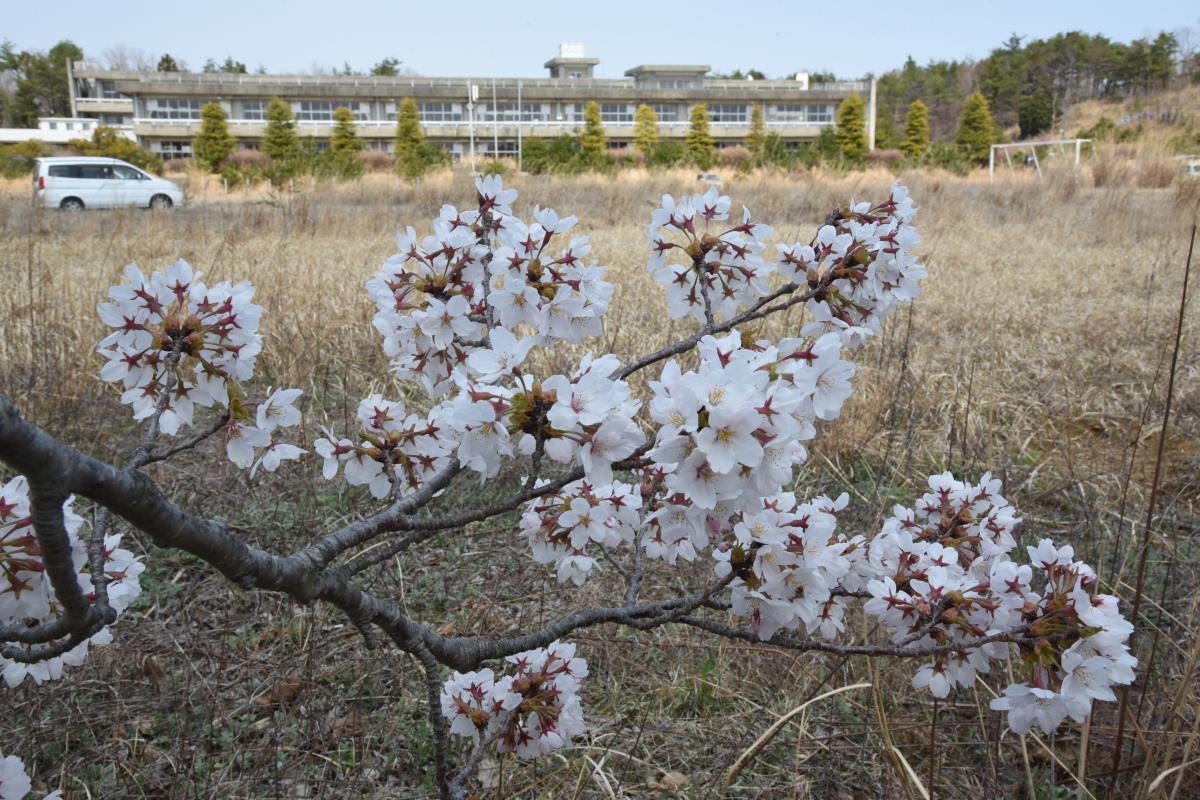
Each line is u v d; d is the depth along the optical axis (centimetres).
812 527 158
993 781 221
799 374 123
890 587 177
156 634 283
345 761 238
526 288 178
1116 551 292
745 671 270
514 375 132
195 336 143
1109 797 208
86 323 535
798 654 266
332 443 175
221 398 152
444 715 191
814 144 3119
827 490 380
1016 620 168
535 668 195
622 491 181
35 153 3572
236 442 152
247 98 5250
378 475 178
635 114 5603
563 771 231
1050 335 604
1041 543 171
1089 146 2761
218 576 320
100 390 456
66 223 1131
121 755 235
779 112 5716
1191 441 428
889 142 5403
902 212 178
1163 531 340
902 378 444
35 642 108
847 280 173
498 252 183
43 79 7638
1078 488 360
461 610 301
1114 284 774
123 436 418
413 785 234
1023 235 1127
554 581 321
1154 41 6794
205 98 5194
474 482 384
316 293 619
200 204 1661
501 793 212
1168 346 557
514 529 349
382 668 267
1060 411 471
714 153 3406
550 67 7200
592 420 119
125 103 6675
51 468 88
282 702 245
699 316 195
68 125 6106
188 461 399
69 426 415
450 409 135
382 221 1148
